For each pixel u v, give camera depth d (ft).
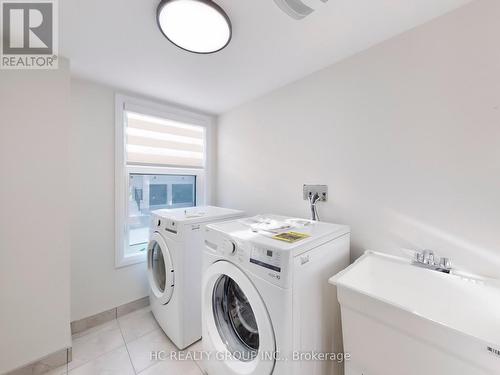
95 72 5.29
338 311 3.93
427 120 3.61
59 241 4.52
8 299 4.05
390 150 4.03
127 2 3.18
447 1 3.18
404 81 3.84
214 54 4.51
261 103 6.66
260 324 3.01
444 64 3.43
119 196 6.27
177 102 7.20
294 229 3.95
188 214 5.84
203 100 7.05
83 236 5.73
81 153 5.68
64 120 4.58
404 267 3.59
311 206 5.21
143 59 4.72
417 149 3.72
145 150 6.90
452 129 3.38
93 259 5.89
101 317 5.98
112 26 3.70
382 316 2.64
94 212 5.89
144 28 3.76
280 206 6.16
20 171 4.13
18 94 4.12
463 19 3.26
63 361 4.56
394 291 3.62
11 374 4.06
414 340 2.43
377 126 4.19
